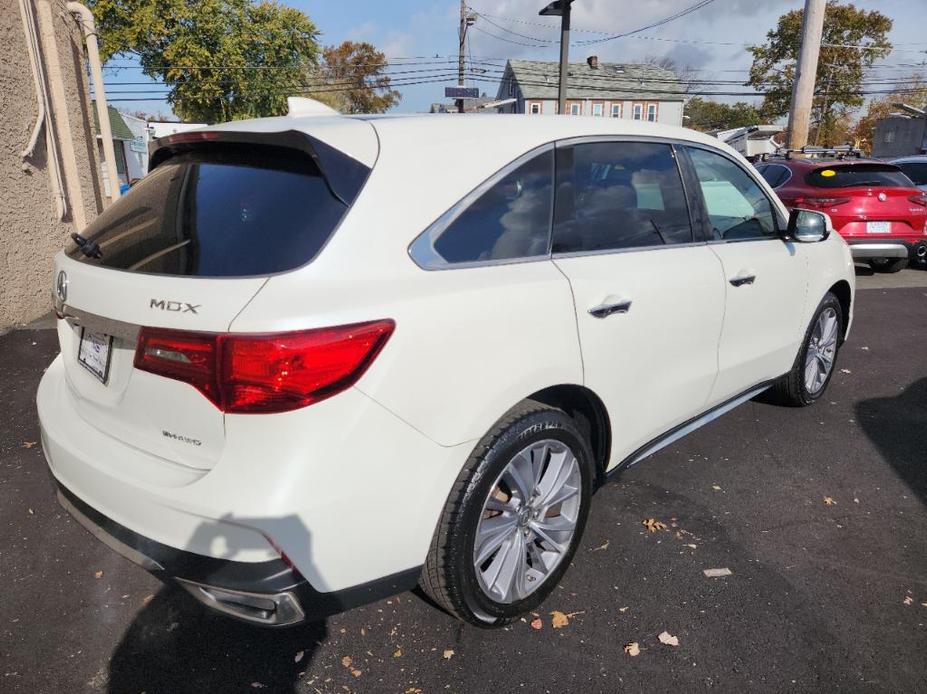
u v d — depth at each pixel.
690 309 3.01
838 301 4.52
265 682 2.24
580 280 2.48
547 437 2.36
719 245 3.31
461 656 2.34
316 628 2.48
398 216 2.08
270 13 31.06
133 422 2.09
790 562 2.86
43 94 6.76
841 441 4.04
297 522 1.80
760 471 3.66
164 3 29.23
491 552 2.34
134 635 2.45
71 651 2.37
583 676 2.25
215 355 1.78
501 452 2.20
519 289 2.26
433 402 2.01
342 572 1.92
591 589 2.68
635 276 2.73
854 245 8.73
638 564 2.83
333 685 2.22
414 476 2.00
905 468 3.70
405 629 2.48
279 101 32.25
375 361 1.88
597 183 2.75
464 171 2.28
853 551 2.94
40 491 3.38
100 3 28.70
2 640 2.41
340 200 2.00
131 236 2.23
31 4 6.61
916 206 8.84
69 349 2.54
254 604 1.86
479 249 2.27
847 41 51.53
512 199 2.41
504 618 2.40
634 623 2.49
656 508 3.27
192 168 2.36
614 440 2.77
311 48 32.47
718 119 64.25
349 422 1.85
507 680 2.23
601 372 2.58
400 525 2.00
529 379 2.27
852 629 2.46
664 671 2.27
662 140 3.13
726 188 3.45
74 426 2.31
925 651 2.35
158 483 1.92
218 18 29.70
